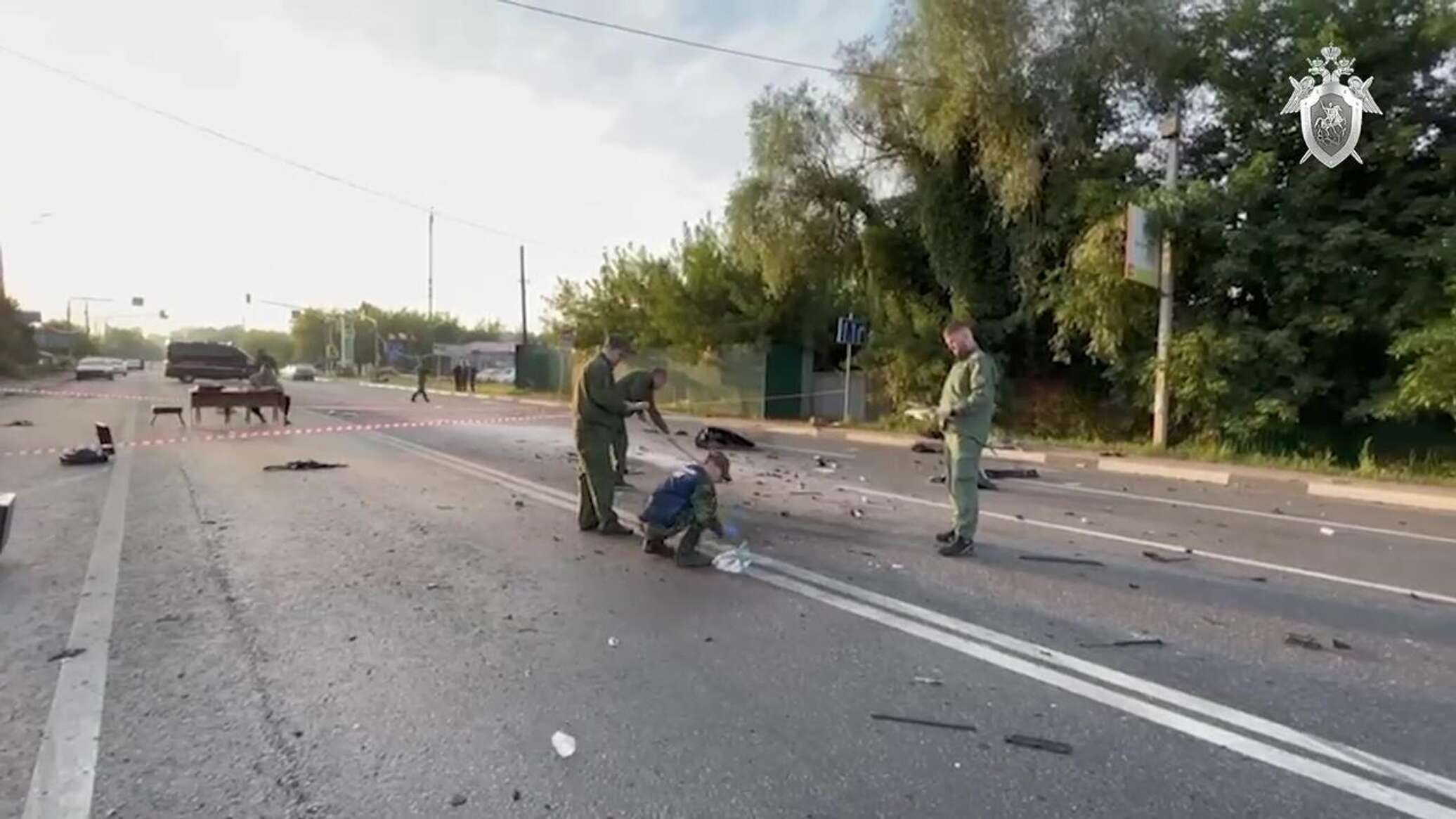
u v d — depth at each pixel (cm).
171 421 1898
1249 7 1531
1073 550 676
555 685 379
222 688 369
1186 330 1499
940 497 947
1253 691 384
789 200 2164
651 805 280
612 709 355
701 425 2156
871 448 1608
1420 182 1368
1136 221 1437
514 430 1777
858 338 2066
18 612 467
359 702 357
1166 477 1277
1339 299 1390
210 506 799
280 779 293
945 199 1914
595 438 694
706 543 672
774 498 917
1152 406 1609
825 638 447
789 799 285
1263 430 1437
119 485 922
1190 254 1512
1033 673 401
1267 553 697
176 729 329
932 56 1792
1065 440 1711
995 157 1728
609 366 699
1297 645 448
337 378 7425
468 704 358
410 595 513
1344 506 1010
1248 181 1408
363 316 9025
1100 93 1736
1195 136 1683
